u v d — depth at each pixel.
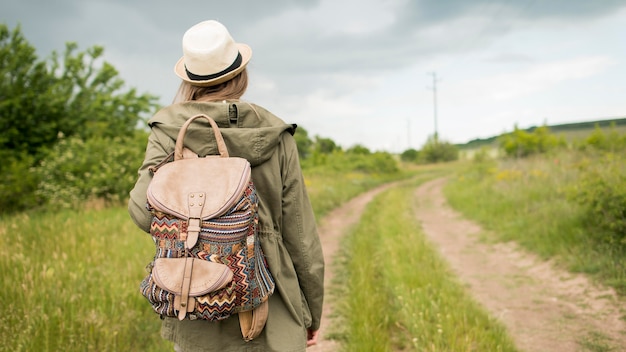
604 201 6.67
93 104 22.59
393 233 9.08
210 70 1.75
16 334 3.33
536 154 23.34
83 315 3.73
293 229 1.71
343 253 7.86
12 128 15.87
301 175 1.75
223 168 1.56
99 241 6.37
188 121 1.63
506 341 3.92
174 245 1.48
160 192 1.51
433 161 69.88
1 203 10.66
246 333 1.58
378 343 3.72
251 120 1.69
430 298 4.68
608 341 4.18
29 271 4.36
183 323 1.64
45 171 12.41
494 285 6.21
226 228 1.48
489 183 17.31
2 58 16.53
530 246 7.71
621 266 5.78
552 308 5.15
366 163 38.22
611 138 19.22
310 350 3.99
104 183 12.45
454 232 10.56
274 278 1.65
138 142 16.02
